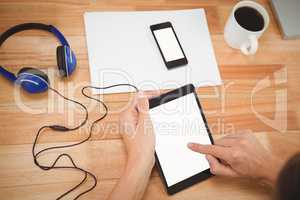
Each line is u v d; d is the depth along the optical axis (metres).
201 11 0.78
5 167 0.60
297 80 0.75
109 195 0.58
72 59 0.66
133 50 0.72
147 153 0.61
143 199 0.61
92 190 0.60
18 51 0.68
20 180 0.59
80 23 0.73
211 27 0.77
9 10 0.71
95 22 0.73
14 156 0.61
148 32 0.74
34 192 0.59
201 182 0.63
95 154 0.63
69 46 0.70
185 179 0.62
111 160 0.63
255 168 0.61
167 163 0.63
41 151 0.62
